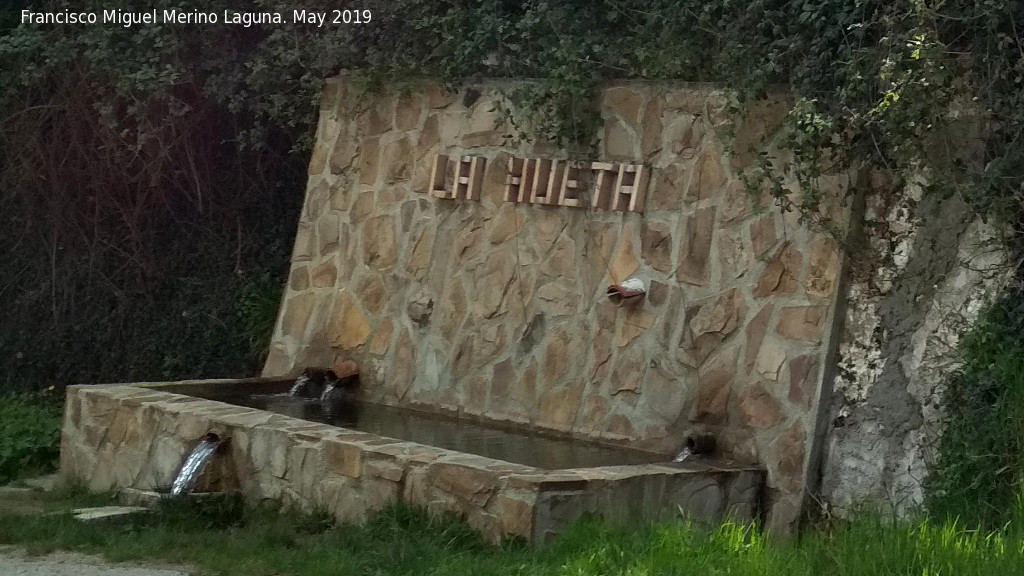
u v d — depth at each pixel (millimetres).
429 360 9016
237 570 5949
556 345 8312
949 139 6727
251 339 10898
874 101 6918
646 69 8086
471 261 8953
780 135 7344
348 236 9844
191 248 11617
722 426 7375
